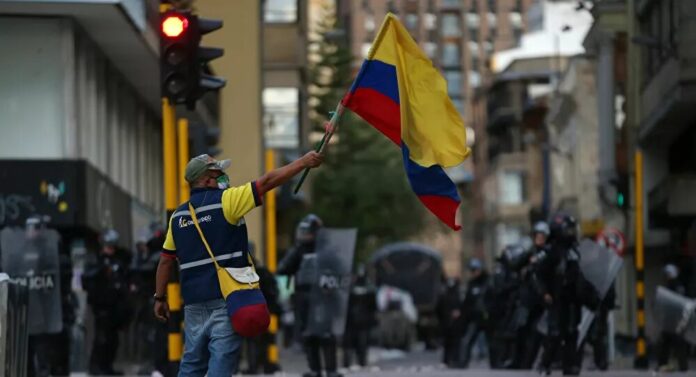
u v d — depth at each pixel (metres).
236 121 114.12
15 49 76.12
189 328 28.67
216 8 113.62
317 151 28.86
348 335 79.25
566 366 55.69
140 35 82.12
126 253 62.72
